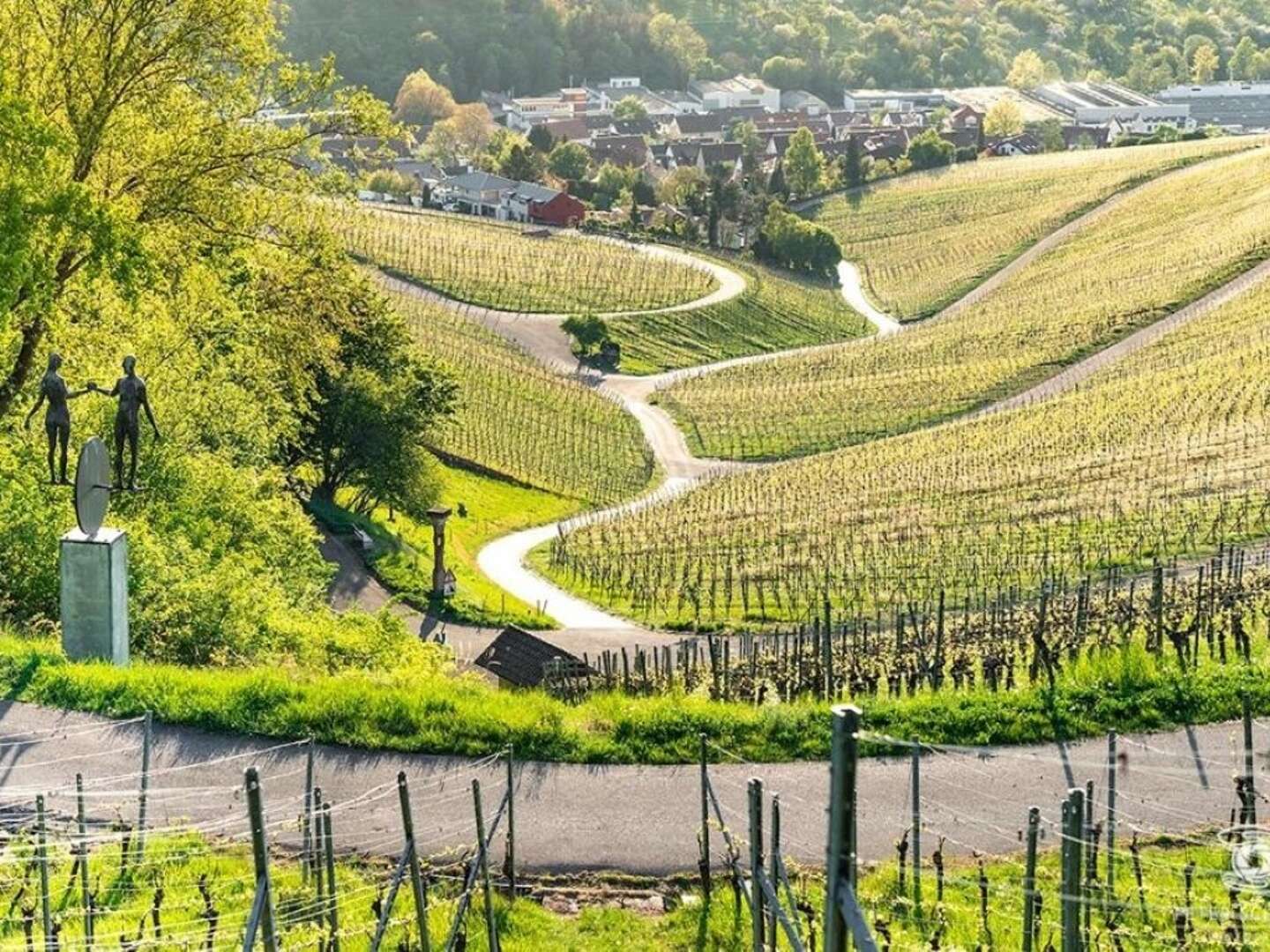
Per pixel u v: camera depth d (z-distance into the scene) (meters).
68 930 20.28
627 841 24.12
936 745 27.50
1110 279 172.38
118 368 46.22
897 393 140.38
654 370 164.50
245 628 37.19
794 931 15.92
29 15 43.69
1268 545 60.22
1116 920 21.44
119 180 46.47
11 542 36.91
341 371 79.06
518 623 67.06
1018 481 84.62
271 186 47.78
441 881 22.61
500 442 122.25
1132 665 30.30
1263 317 128.50
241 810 24.59
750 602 68.88
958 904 22.06
